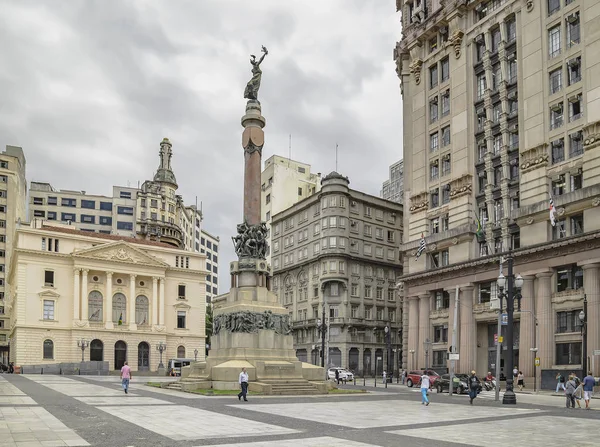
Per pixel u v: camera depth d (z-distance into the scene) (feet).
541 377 170.09
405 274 239.09
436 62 236.22
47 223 332.39
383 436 60.80
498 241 200.85
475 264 199.82
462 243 210.18
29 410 82.79
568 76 179.32
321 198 324.39
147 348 321.11
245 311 137.59
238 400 104.94
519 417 84.43
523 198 188.65
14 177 433.48
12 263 309.83
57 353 293.84
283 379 130.00
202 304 346.33
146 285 328.08
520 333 181.06
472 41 219.41
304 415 80.59
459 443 56.54
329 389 137.80
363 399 117.70
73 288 302.45
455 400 122.52
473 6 219.00
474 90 217.77
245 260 145.28
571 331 168.25
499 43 206.18
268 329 138.00
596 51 169.68
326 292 314.55
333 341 308.40
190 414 79.25
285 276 358.84
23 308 288.71
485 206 208.03
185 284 342.85
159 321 326.03
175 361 278.26
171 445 52.70
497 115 206.18
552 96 183.62
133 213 492.54
